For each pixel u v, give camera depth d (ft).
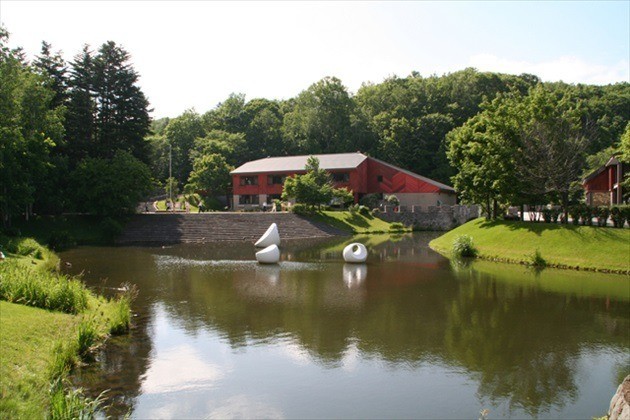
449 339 45.52
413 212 180.14
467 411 31.12
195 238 140.26
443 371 37.76
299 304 59.36
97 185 142.41
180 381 35.45
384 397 33.12
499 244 103.60
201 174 211.61
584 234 92.58
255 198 210.38
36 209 143.74
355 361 39.81
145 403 31.73
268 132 277.44
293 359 40.16
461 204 192.85
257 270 85.97
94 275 79.30
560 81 301.63
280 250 117.80
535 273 82.89
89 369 37.42
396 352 42.01
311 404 31.99
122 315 47.83
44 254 88.63
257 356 40.83
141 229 144.87
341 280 76.28
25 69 121.60
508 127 109.50
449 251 111.55
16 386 29.55
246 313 54.75
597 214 95.20
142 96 174.29
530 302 60.90
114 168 146.20
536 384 35.37
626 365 39.11
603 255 85.92
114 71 170.19
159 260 98.58
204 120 299.79
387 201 192.34
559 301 61.41
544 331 48.24
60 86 156.97
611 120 235.40
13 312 42.06
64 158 147.23
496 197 119.44
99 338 44.01
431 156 250.57
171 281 74.33
